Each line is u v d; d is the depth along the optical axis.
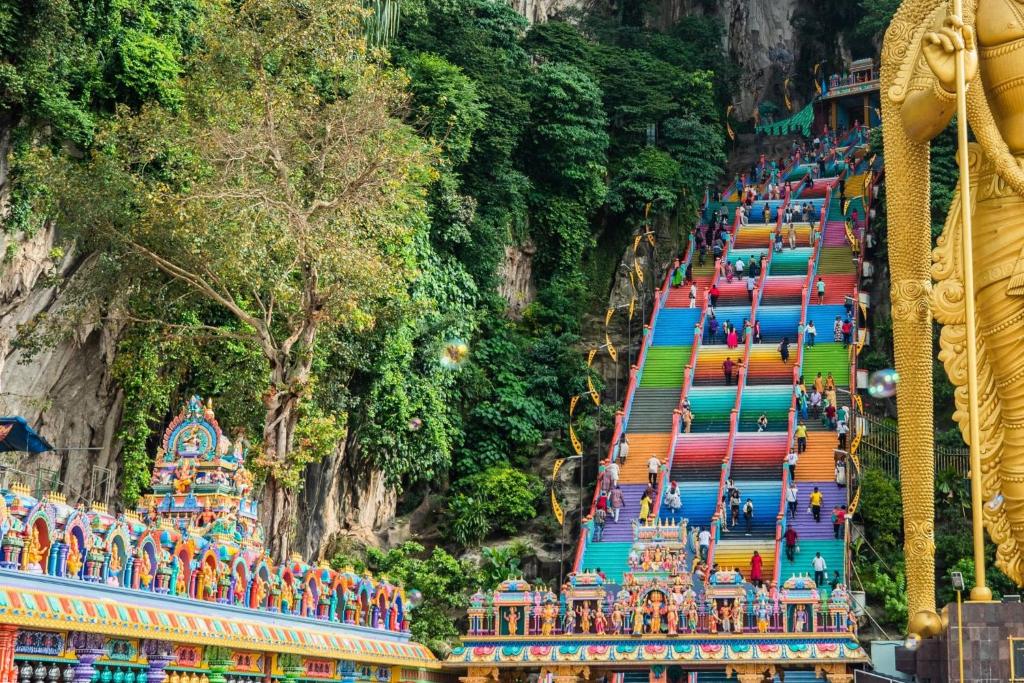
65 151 36.16
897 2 91.06
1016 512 19.45
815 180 79.06
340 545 46.16
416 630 41.56
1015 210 19.64
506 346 58.38
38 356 36.56
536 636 34.75
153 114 36.78
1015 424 19.48
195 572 21.98
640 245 69.06
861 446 50.53
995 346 19.67
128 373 37.72
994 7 19.92
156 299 37.09
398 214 40.44
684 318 61.50
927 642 19.30
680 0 99.31
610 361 62.34
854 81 95.25
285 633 23.91
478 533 50.16
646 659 33.69
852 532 45.53
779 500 46.34
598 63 76.19
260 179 37.19
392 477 48.62
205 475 25.86
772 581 41.75
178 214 34.81
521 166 66.62
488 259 58.06
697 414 53.16
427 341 50.69
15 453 35.19
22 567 17.62
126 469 38.12
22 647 17.66
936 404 54.69
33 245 35.97
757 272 64.94
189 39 42.47
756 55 101.81
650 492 47.28
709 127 75.88
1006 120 20.00
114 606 19.11
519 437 55.66
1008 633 17.78
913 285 20.45
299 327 37.75
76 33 37.06
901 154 20.58
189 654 21.52
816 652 32.66
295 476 36.00
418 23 61.84
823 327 59.00
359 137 37.53
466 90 57.78
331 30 39.53
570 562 48.31
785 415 51.75
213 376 39.62
